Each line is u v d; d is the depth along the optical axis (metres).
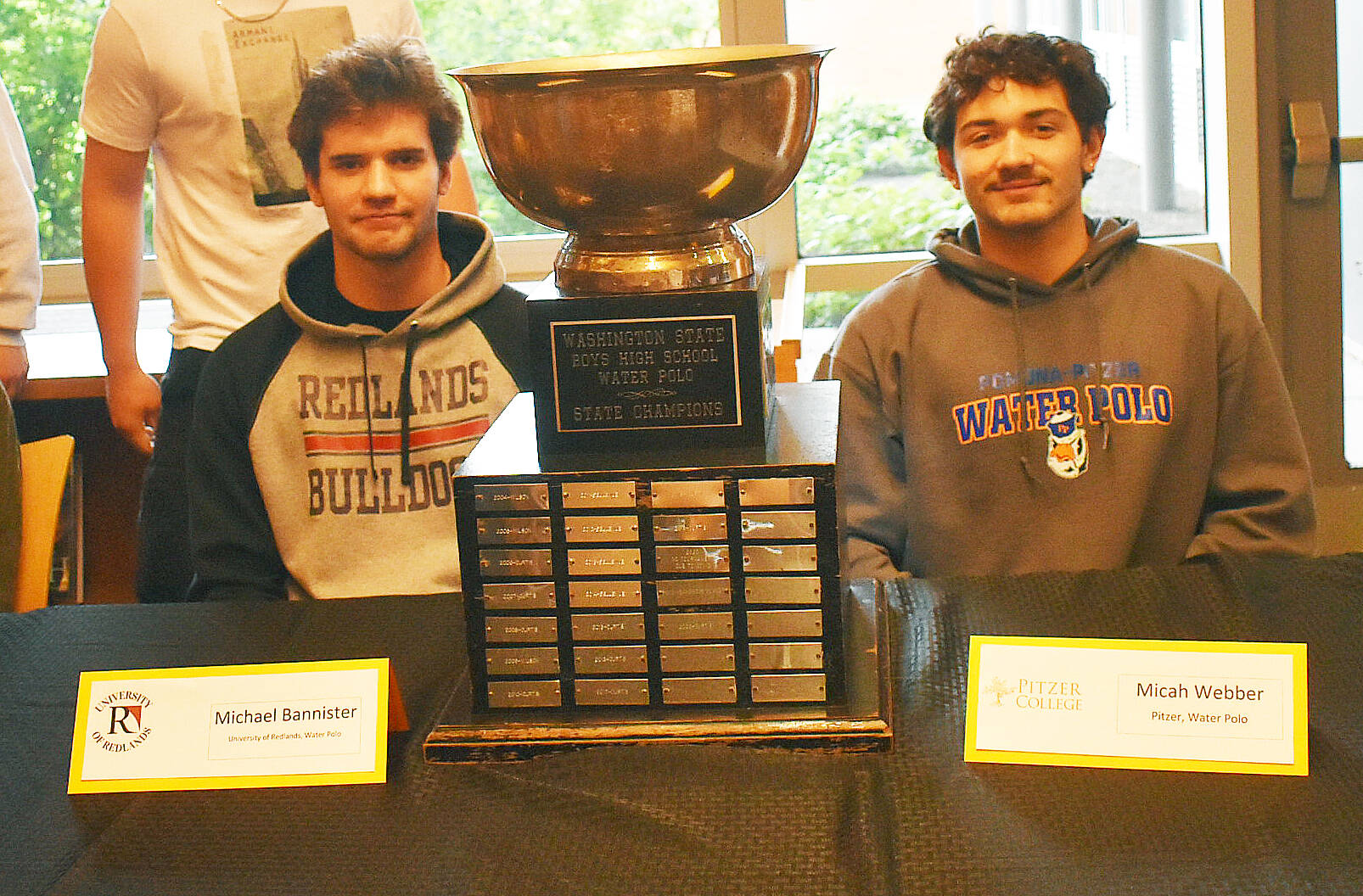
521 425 1.01
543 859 0.78
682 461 0.90
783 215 2.36
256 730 0.90
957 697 0.95
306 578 1.35
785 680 0.91
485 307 1.40
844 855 0.77
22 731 0.97
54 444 1.56
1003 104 1.41
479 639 0.92
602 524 0.89
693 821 0.81
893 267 2.37
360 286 1.36
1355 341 2.31
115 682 0.91
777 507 0.88
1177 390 1.45
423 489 1.36
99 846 0.82
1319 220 2.27
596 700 0.92
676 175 0.85
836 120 2.33
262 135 1.80
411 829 0.82
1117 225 1.51
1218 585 1.09
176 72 1.77
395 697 0.93
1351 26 2.18
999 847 0.77
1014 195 1.43
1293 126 2.21
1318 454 2.36
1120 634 1.02
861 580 1.15
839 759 0.87
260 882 0.77
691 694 0.92
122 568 2.47
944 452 1.48
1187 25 2.27
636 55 0.93
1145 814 0.79
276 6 1.78
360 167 1.30
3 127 2.02
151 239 2.49
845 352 1.52
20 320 2.05
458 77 0.87
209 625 1.14
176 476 1.83
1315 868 0.73
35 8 2.35
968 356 1.47
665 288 0.90
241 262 1.84
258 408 1.35
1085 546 1.44
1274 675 0.84
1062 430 1.45
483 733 0.91
